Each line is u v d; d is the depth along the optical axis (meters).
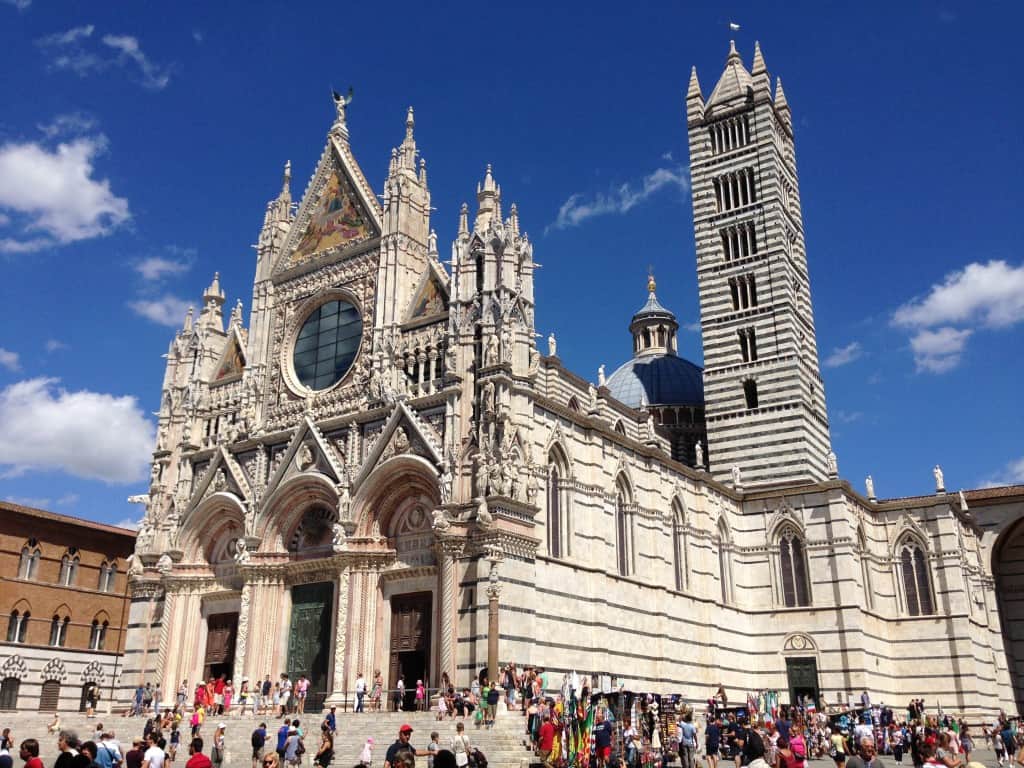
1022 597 99.75
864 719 64.31
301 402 67.75
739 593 79.94
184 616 67.75
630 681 62.41
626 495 67.94
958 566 80.69
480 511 52.59
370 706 54.59
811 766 52.16
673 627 68.75
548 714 41.91
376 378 62.97
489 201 62.38
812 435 86.75
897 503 84.50
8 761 29.59
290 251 74.56
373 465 60.00
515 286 59.12
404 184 68.31
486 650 50.47
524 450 55.94
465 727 44.47
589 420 63.88
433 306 63.69
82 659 82.25
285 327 72.12
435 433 58.50
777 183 92.25
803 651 76.75
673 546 72.44
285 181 78.19
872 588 81.31
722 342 90.75
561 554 59.75
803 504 80.19
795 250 94.56
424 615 56.84
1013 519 93.62
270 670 61.50
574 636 57.97
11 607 77.25
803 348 90.06
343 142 75.00
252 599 62.88
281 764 40.16
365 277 68.19
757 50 96.69
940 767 20.89
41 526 81.06
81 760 21.92
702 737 56.84
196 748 26.16
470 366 58.34
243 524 67.06
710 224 94.69
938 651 79.50
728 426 88.19
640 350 114.12
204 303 78.38
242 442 69.06
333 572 60.88
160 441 74.88
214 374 76.25
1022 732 66.25
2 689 75.38
